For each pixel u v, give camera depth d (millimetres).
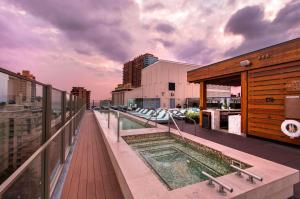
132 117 10508
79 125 8562
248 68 5816
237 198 1895
